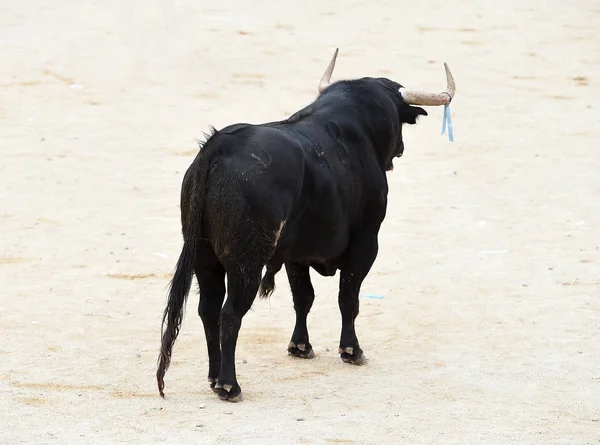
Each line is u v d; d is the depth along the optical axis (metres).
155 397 11.02
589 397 11.34
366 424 10.31
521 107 27.42
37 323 13.63
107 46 30.83
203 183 10.60
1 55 29.44
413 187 21.70
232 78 28.70
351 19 34.78
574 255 17.53
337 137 12.13
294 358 12.69
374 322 14.23
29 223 18.53
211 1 36.22
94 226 18.55
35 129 24.33
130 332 13.45
